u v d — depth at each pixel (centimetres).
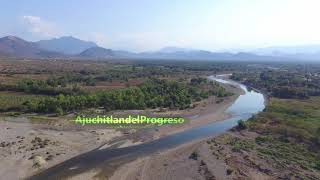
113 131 9812
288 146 8588
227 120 12094
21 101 12769
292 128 10206
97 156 7712
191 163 7331
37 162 7012
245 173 6694
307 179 6425
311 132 9819
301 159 7550
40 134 9044
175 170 6931
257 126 10588
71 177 6506
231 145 8650
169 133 10006
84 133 9431
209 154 7906
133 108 12750
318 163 7300
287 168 6956
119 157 7712
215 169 6900
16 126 9769
